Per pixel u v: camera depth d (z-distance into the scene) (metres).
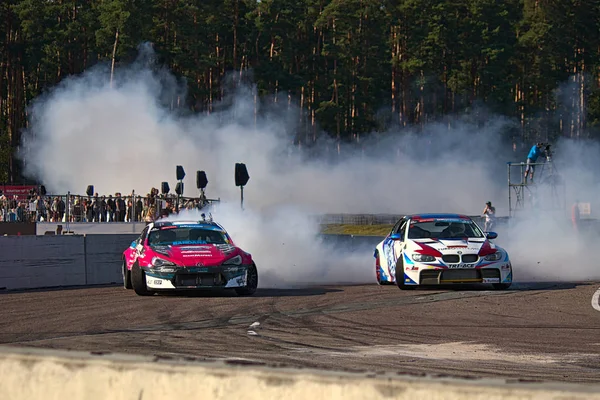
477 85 136.75
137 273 22.16
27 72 127.88
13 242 24.88
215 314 18.02
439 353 12.76
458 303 20.17
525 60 143.50
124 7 113.19
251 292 22.67
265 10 134.25
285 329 15.57
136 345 13.32
